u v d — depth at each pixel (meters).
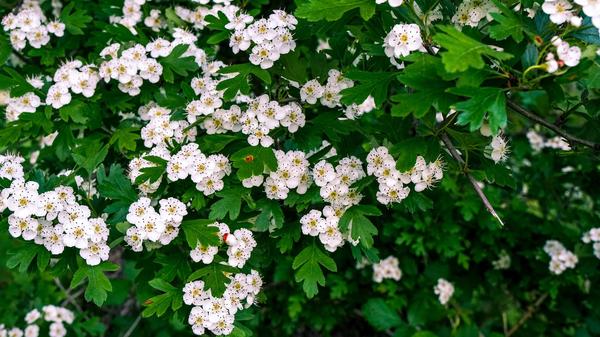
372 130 0.32
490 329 0.55
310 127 0.32
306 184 0.30
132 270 0.58
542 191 0.54
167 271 0.29
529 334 0.55
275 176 0.29
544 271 0.52
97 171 0.31
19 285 0.57
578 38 0.25
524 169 0.56
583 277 0.50
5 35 0.37
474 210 0.50
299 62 0.30
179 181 0.30
